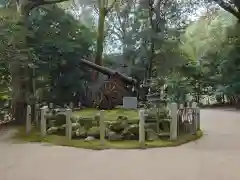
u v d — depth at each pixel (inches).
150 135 375.2
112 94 605.0
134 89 650.8
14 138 390.0
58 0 539.2
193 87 1049.5
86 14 1010.7
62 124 422.9
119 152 314.2
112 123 384.8
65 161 275.7
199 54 1155.3
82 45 695.7
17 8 514.0
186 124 430.3
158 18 879.1
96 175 229.6
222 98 1118.4
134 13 932.6
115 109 560.4
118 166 257.6
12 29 478.0
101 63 795.4
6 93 534.0
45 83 600.1
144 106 549.0
